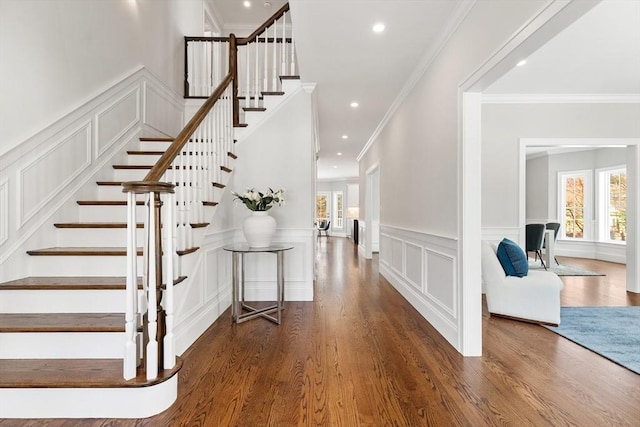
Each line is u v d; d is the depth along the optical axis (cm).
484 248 349
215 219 320
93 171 291
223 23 638
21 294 204
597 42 308
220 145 339
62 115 257
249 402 181
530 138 452
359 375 212
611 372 218
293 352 247
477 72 224
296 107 392
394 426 162
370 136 656
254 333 287
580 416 170
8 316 199
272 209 392
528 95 450
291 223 393
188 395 188
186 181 253
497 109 453
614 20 271
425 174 336
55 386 163
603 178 734
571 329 301
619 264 671
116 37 326
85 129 283
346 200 1400
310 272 396
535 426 162
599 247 730
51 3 247
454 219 263
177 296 238
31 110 231
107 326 183
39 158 237
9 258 214
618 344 265
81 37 279
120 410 166
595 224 741
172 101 441
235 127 390
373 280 523
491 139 452
